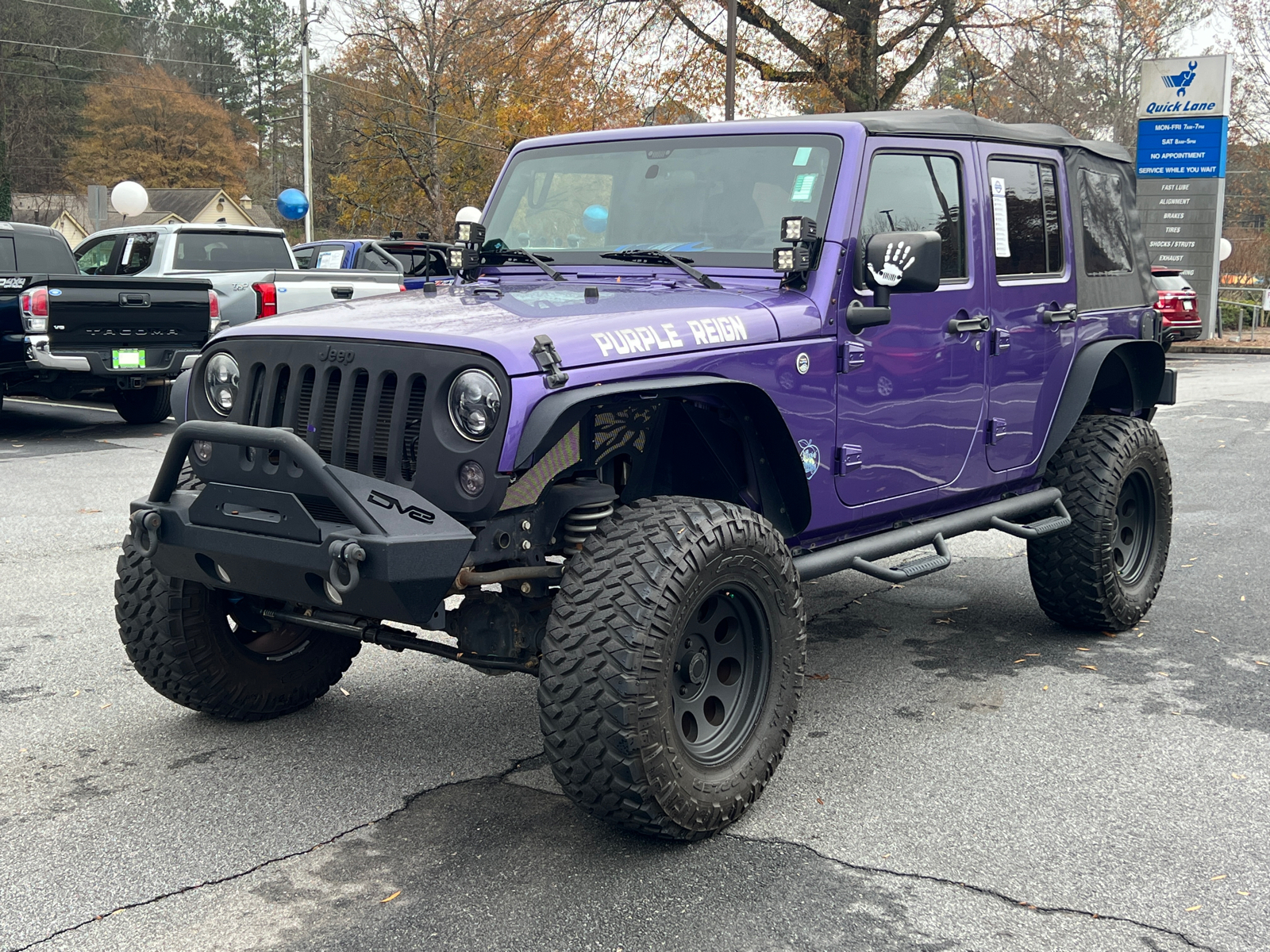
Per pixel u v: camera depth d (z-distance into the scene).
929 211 4.39
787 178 4.11
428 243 16.67
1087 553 5.14
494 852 3.26
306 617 3.75
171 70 90.88
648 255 4.18
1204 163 28.53
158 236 13.17
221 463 3.32
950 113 4.61
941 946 2.80
